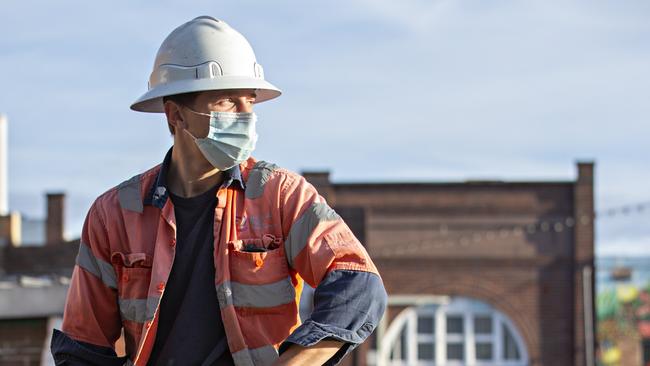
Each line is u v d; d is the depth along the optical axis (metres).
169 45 4.38
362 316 4.09
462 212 38.47
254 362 4.25
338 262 4.20
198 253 4.36
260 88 4.32
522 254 38.44
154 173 4.51
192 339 4.30
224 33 4.38
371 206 38.31
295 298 4.36
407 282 38.25
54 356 4.49
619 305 38.31
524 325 38.25
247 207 4.36
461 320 38.50
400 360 38.09
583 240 38.31
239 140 4.30
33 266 31.89
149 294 4.31
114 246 4.44
